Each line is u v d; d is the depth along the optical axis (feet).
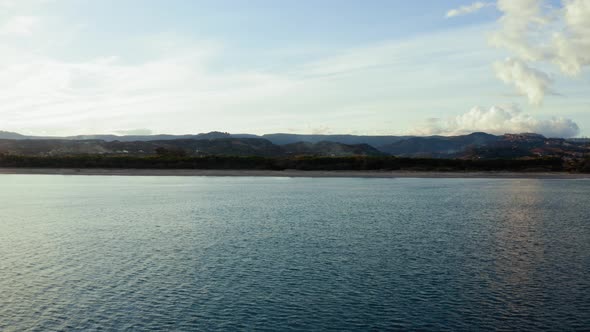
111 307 73.36
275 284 85.40
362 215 182.70
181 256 107.76
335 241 126.82
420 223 162.09
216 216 178.19
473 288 83.51
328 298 77.77
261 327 65.62
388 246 120.37
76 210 195.83
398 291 81.66
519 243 125.70
